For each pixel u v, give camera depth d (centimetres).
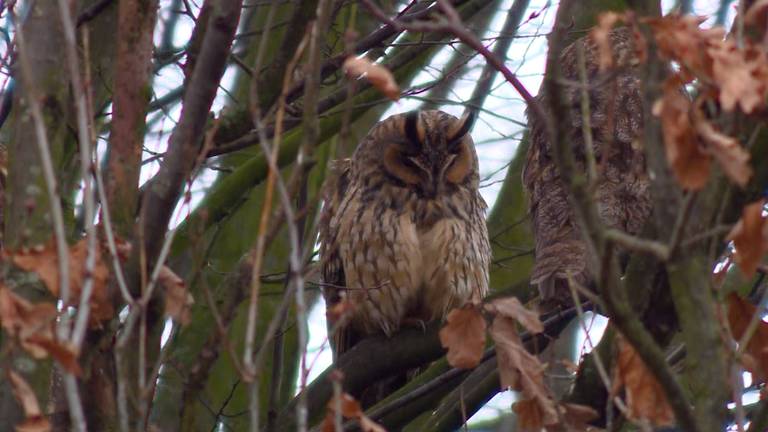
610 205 1273
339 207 1388
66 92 881
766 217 676
